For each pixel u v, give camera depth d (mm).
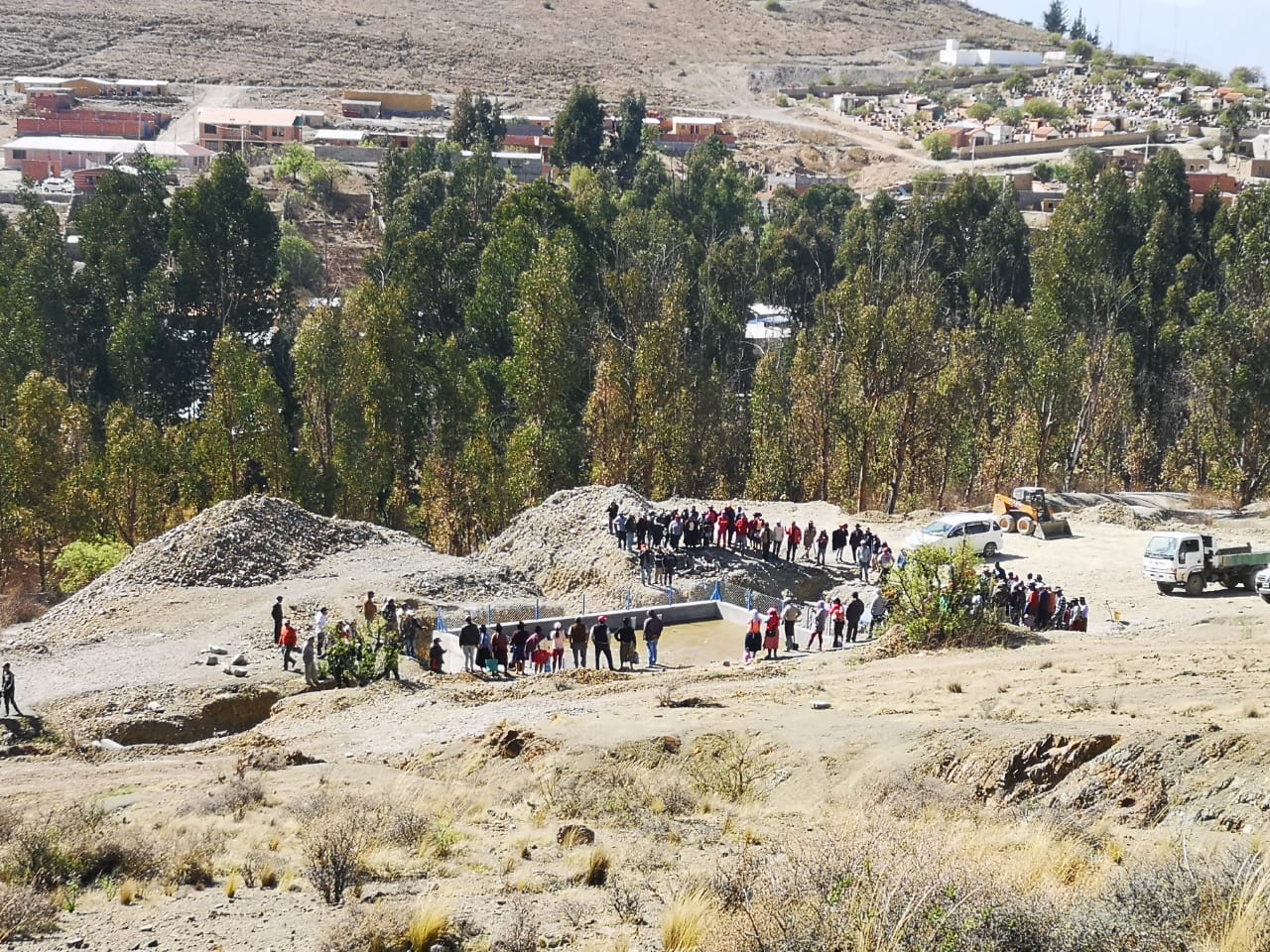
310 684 36625
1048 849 14422
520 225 90312
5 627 47719
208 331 105062
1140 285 91812
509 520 67250
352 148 184875
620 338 82250
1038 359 74062
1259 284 79500
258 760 26500
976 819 16984
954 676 28625
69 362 96375
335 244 151000
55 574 62750
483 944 12438
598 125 184125
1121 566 49938
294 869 15930
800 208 153125
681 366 73312
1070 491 76375
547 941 12391
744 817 18922
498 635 37750
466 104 186625
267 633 40719
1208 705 21094
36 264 93375
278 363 101938
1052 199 171500
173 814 20484
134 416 68875
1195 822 16172
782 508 62625
